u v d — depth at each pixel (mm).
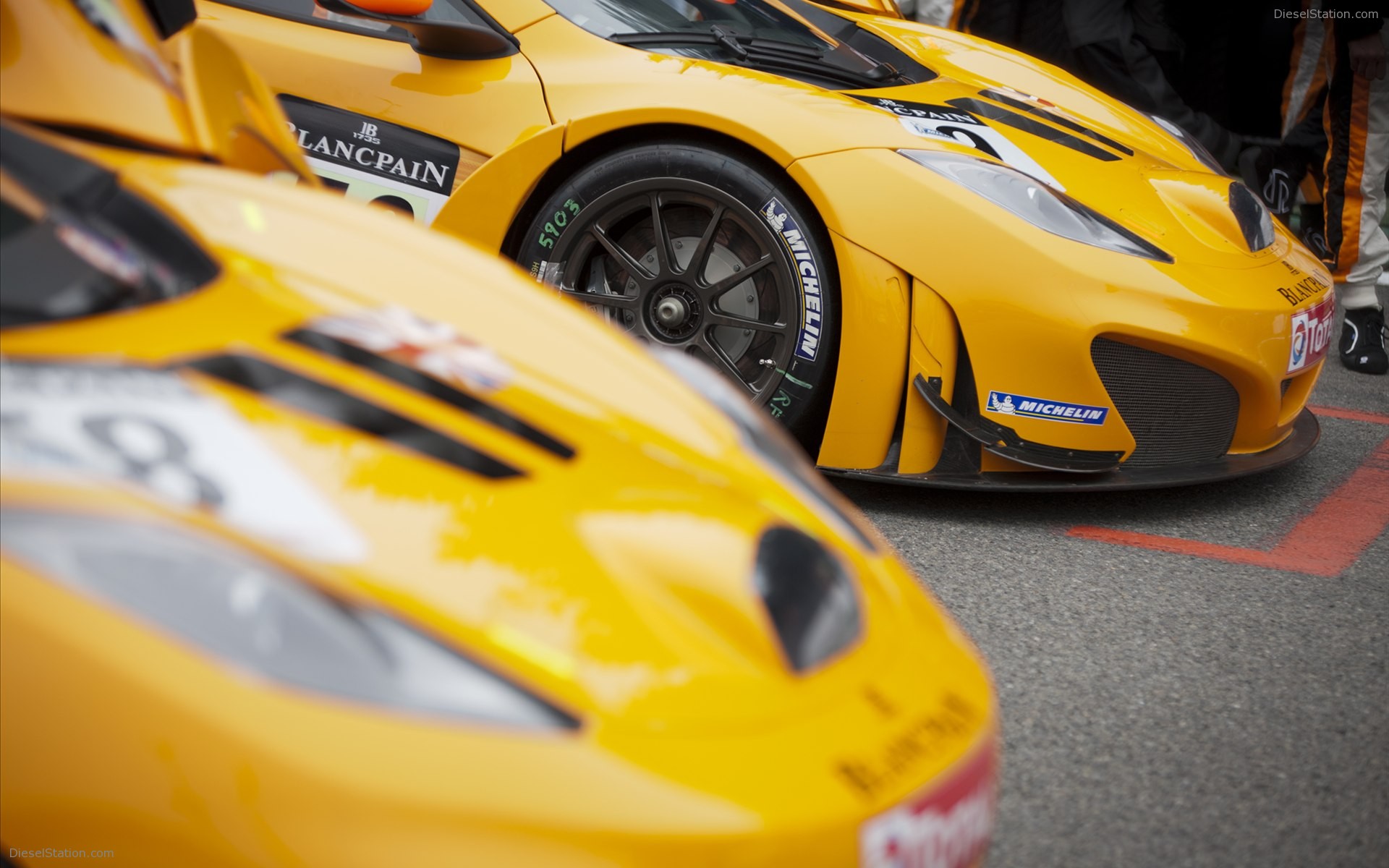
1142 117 8148
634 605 4203
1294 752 6285
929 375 7066
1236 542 7191
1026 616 6711
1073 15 10008
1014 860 5945
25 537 3711
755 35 7648
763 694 4148
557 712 3762
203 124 5949
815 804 3871
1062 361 7023
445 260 5840
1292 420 7543
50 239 4945
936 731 4488
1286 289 7328
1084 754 6230
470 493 4398
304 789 3490
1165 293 7059
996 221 7023
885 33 8203
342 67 7402
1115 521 7270
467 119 7297
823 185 7031
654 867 3615
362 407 4648
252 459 4141
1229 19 11195
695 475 5219
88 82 5836
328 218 5816
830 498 5766
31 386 4141
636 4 7543
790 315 7137
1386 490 7633
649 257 7305
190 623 3646
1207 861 5977
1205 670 6547
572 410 5324
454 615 3881
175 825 3529
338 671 3666
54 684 3592
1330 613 6824
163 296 4934
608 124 7184
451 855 3494
